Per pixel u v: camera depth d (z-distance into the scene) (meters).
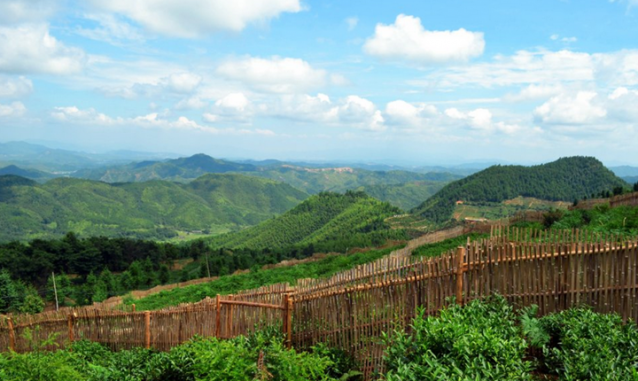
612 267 7.12
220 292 27.75
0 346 14.73
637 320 6.99
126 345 13.16
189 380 7.71
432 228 120.44
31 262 81.00
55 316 14.80
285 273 29.33
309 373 6.53
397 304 7.42
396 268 7.69
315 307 8.31
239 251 110.88
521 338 6.39
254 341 8.28
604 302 7.12
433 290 7.34
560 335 6.41
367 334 7.58
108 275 68.38
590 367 5.27
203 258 91.81
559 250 7.30
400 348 5.96
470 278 7.40
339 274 8.47
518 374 5.17
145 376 8.24
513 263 7.36
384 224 144.50
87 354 12.40
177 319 12.09
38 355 7.70
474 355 5.39
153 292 37.91
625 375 5.08
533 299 7.31
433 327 5.89
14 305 58.47
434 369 5.19
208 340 8.52
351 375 7.07
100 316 13.88
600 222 17.36
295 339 8.54
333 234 150.00
